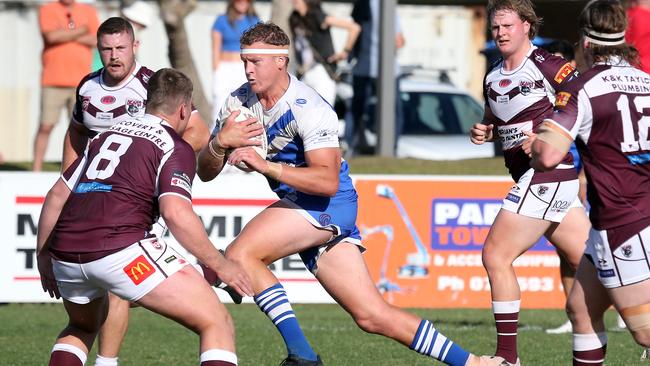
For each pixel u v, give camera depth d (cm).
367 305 2059
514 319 2219
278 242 2047
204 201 3447
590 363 1880
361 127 4847
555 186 2202
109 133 1856
